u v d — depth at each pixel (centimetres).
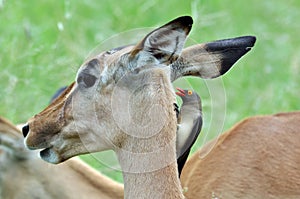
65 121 1146
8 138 1288
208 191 1276
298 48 2039
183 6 2111
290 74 1886
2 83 1625
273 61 1947
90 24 2003
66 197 1280
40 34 1866
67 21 1933
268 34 2053
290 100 1730
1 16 1897
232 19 2102
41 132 1161
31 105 1611
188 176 1302
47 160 1173
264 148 1286
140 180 1101
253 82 1844
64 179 1287
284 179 1261
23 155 1289
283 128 1305
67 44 1800
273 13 2170
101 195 1280
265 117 1329
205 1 2128
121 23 2000
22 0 2042
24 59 1673
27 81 1627
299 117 1322
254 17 2159
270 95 1770
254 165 1275
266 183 1262
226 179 1276
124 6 2094
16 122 1579
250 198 1259
